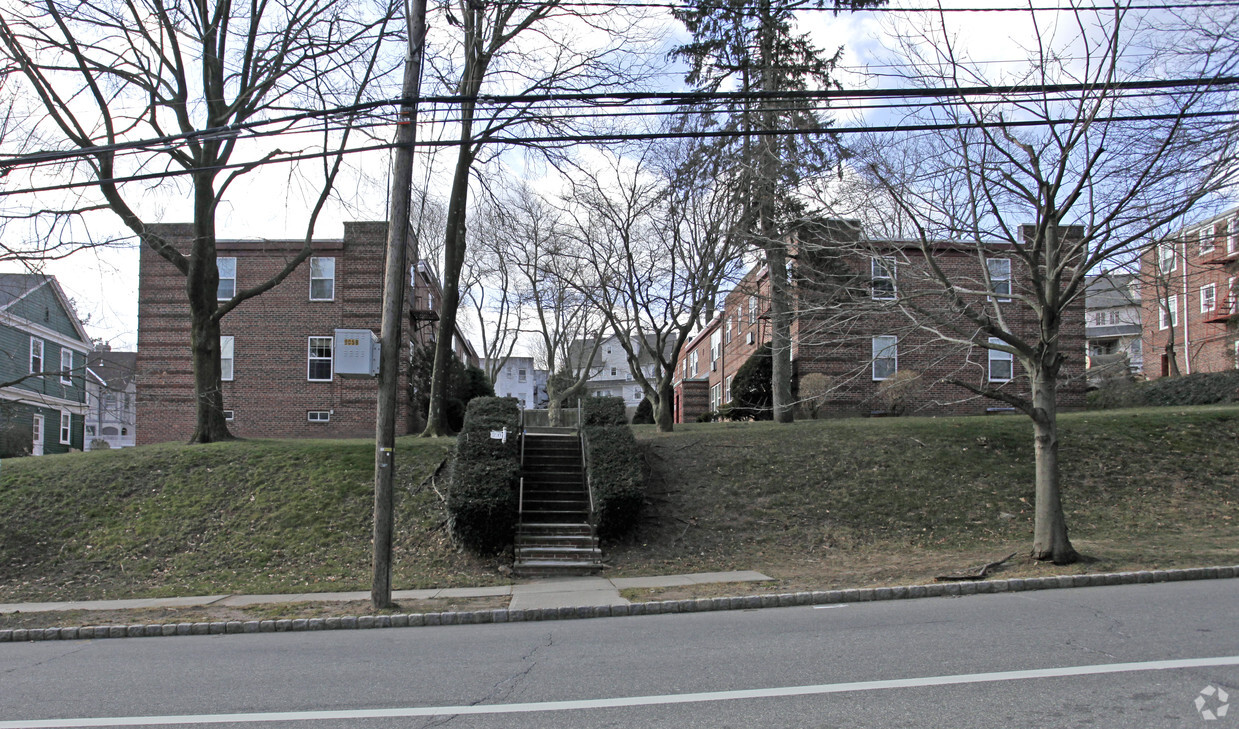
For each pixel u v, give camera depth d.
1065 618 8.70
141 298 28.72
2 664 8.57
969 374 26.77
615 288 24.47
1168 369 36.94
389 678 7.31
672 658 7.70
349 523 15.69
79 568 14.27
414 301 30.42
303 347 28.78
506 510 14.24
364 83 17.73
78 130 16.75
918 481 17.03
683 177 19.19
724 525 15.66
